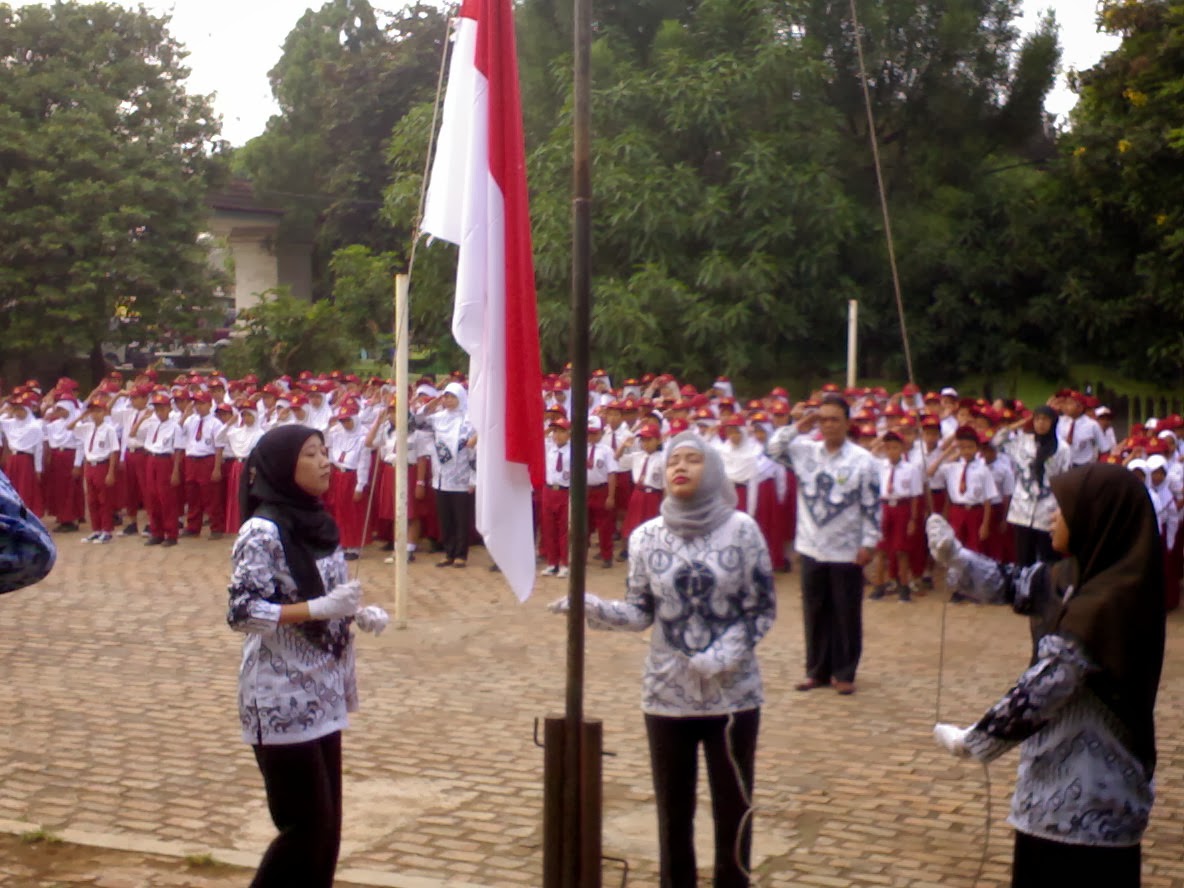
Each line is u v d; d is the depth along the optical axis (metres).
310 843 4.30
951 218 25.50
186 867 5.42
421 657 9.43
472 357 4.82
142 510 19.14
